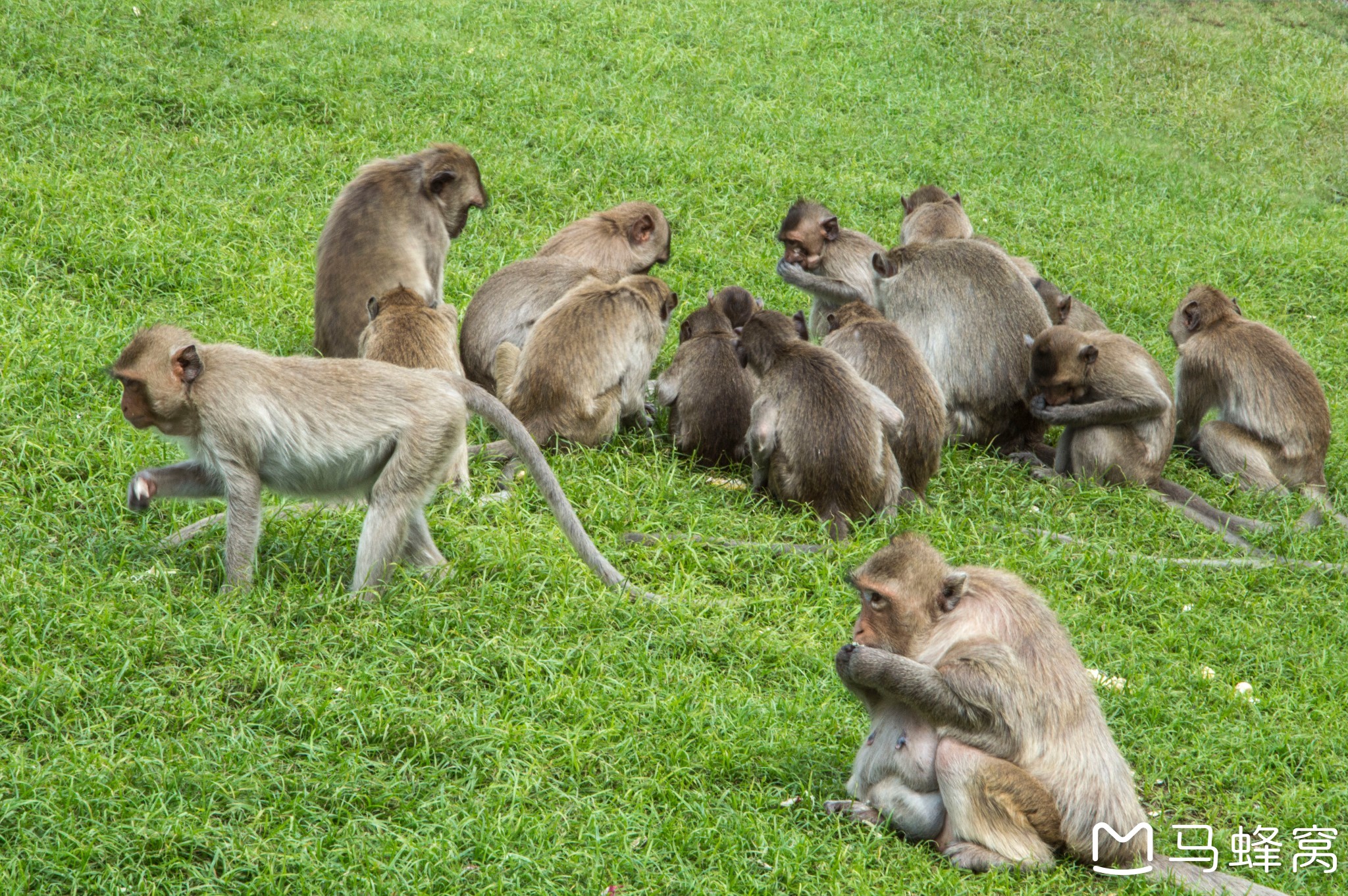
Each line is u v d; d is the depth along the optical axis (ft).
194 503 24.38
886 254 35.09
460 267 38.55
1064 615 25.72
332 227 31.68
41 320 29.86
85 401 27.27
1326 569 29.45
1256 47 74.38
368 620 21.06
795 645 23.11
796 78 61.00
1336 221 56.95
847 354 31.22
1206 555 29.91
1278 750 22.06
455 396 22.07
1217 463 34.86
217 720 18.58
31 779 16.63
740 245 44.06
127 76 46.24
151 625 19.80
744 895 16.75
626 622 22.74
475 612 21.98
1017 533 29.12
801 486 28.17
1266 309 47.55
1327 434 34.50
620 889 16.67
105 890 15.44
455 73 52.49
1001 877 17.02
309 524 23.53
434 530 24.35
